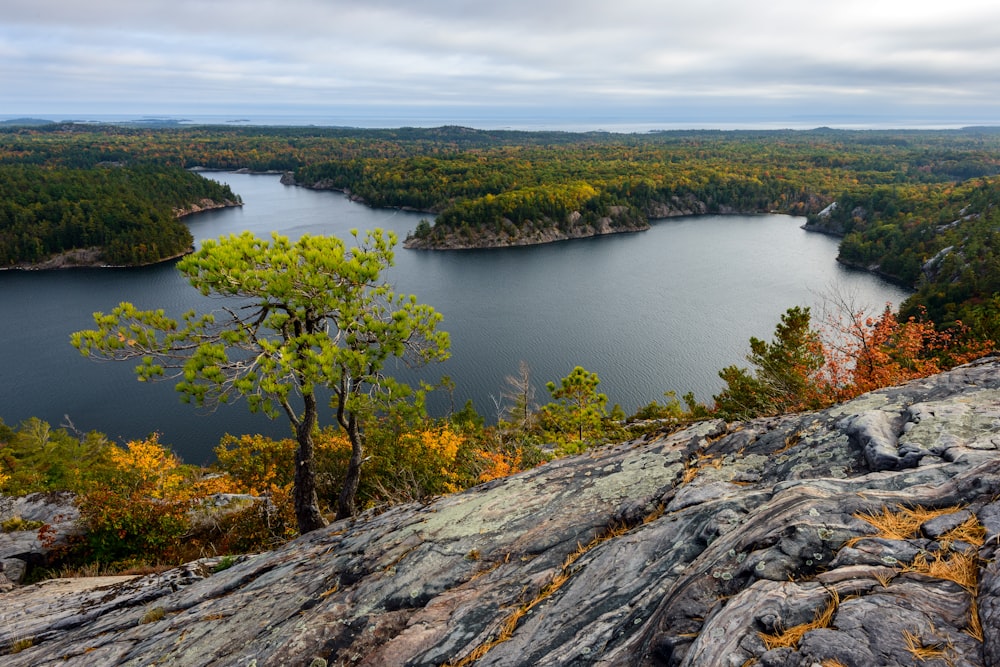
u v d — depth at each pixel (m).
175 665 5.89
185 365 10.62
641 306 107.94
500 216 174.75
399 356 12.23
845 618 2.80
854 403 6.56
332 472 20.59
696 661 2.94
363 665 4.78
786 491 4.41
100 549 14.31
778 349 15.94
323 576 6.86
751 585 3.33
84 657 6.94
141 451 22.61
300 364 11.02
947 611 2.70
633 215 195.12
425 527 7.04
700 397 71.25
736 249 160.50
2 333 94.94
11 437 51.69
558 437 20.50
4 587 11.81
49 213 155.25
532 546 5.81
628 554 4.80
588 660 3.71
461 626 4.84
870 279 124.69
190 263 10.98
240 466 22.61
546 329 96.56
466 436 30.09
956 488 3.69
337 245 12.10
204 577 9.50
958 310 74.25
